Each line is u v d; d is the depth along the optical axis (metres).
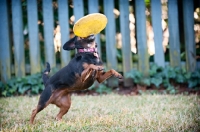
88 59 5.70
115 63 8.68
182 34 9.20
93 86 8.53
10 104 7.37
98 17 5.49
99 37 8.63
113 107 6.89
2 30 8.66
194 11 9.04
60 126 5.58
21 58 8.69
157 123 5.63
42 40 9.44
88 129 5.41
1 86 8.51
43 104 5.82
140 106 6.91
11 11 8.96
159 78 8.51
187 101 7.17
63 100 5.98
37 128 5.54
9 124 5.88
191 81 8.49
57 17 9.16
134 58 9.05
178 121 5.68
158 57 8.66
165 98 7.53
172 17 8.59
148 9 9.91
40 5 9.20
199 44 9.29
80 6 8.58
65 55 8.65
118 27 9.38
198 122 5.58
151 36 10.77
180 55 8.66
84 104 7.19
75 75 5.74
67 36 8.61
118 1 9.22
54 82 5.87
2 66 8.71
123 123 5.70
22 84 8.52
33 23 8.62
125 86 8.81
